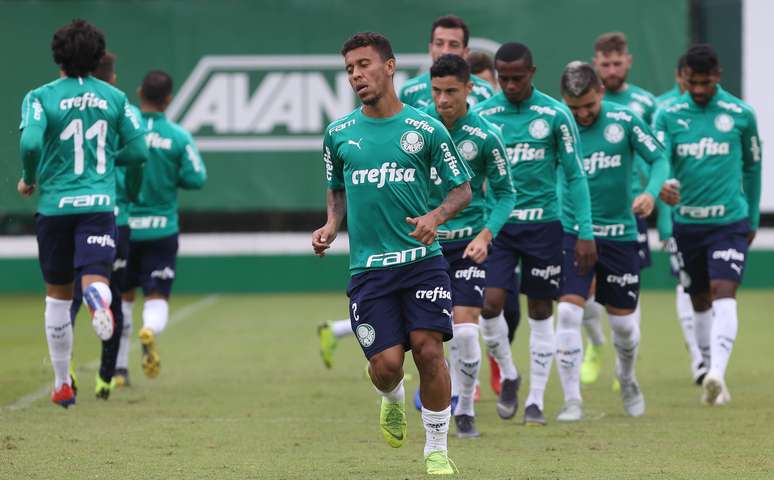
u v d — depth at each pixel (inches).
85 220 1075.9
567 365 1152.2
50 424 1099.3
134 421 1126.4
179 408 1220.5
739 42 2481.5
